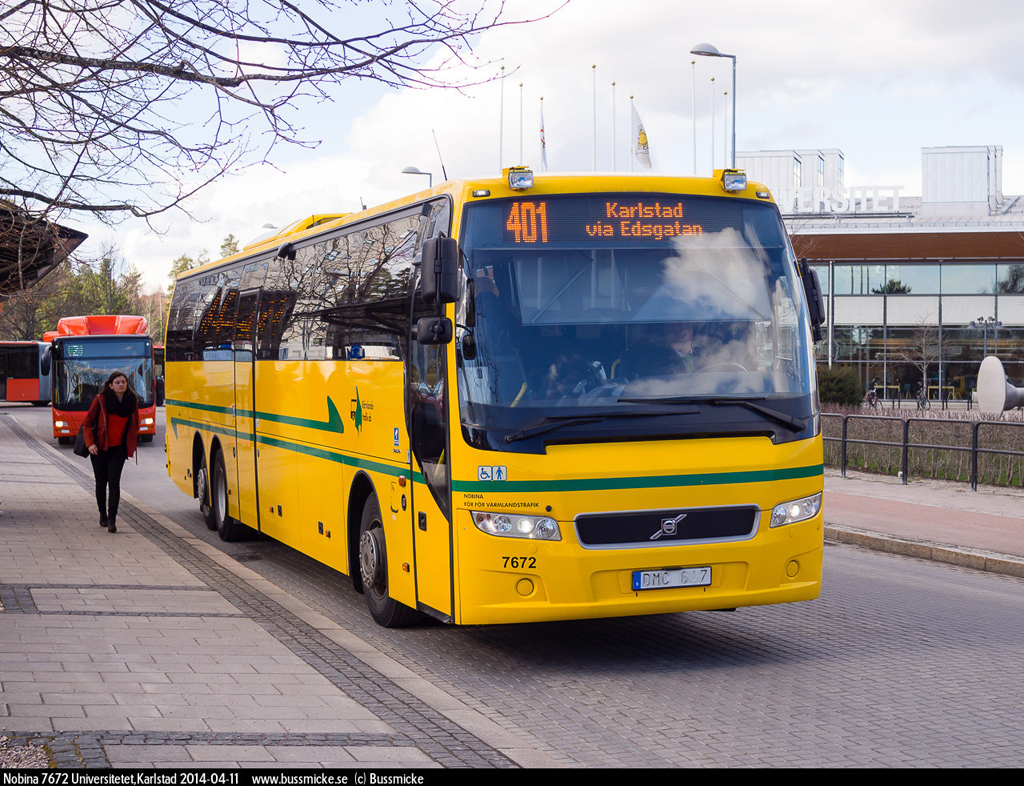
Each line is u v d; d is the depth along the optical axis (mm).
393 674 7609
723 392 7914
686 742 6242
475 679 7688
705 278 8156
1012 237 51969
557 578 7535
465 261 7848
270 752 5645
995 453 18469
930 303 59875
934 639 8961
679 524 7734
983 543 13625
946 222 61531
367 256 9633
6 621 8562
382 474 8969
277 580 11727
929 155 68312
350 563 9820
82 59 7094
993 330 59594
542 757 5883
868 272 60219
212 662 7582
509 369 7680
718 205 8367
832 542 14805
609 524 7633
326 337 10516
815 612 10117
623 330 7898
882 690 7383
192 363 16422
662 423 7730
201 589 10484
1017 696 7219
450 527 7730
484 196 7996
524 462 7539
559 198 8102
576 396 7676
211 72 6984
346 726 6219
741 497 7844
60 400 32625
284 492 11844
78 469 25156
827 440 22859
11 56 7012
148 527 15133
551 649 8609
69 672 7105
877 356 60344
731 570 7852
